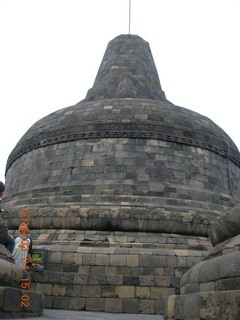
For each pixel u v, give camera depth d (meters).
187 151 25.77
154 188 23.61
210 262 8.40
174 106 28.59
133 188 23.45
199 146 26.27
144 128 25.42
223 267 7.75
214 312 7.21
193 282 9.02
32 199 24.28
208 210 23.41
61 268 18.02
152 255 18.22
